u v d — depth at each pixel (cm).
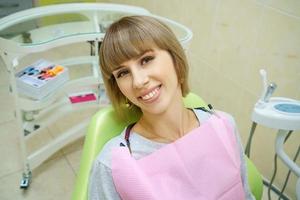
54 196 155
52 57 252
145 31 75
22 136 144
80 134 178
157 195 77
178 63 84
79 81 146
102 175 78
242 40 154
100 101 163
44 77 134
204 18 173
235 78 165
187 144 83
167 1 200
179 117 86
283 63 137
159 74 77
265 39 141
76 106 160
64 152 181
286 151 147
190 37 121
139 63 77
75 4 132
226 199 87
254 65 152
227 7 156
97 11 133
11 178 162
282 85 141
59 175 166
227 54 166
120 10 134
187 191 81
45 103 135
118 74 79
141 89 76
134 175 75
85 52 265
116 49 74
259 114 97
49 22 125
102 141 98
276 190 159
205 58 182
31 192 155
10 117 202
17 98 129
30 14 122
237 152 92
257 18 142
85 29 125
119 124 103
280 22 132
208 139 86
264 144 159
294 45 130
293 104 98
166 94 80
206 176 84
